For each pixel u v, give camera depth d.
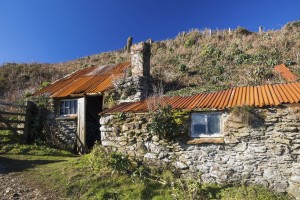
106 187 7.54
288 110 7.34
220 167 7.82
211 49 20.19
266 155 7.42
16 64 23.55
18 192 7.39
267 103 7.60
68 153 12.27
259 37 22.36
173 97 10.59
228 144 7.80
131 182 7.73
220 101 8.73
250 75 15.14
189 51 21.64
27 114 13.09
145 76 12.54
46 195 7.27
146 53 12.88
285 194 7.12
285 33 21.61
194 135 8.33
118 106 10.48
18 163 9.78
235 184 7.53
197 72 17.05
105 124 9.56
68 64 25.98
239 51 19.38
